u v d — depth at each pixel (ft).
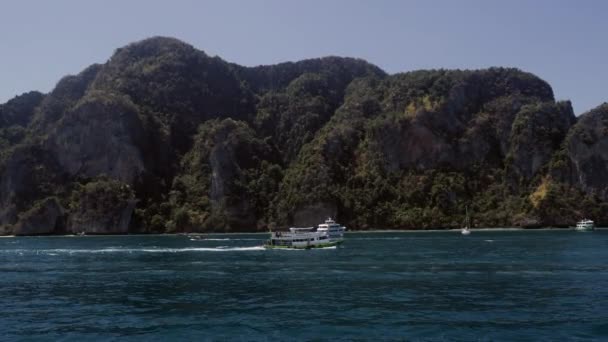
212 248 533.55
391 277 287.48
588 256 382.83
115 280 295.69
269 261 387.14
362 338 165.07
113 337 171.32
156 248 546.26
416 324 179.52
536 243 525.75
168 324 186.19
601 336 163.12
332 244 519.60
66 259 430.20
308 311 201.87
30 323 190.49
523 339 161.38
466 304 210.38
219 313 201.87
